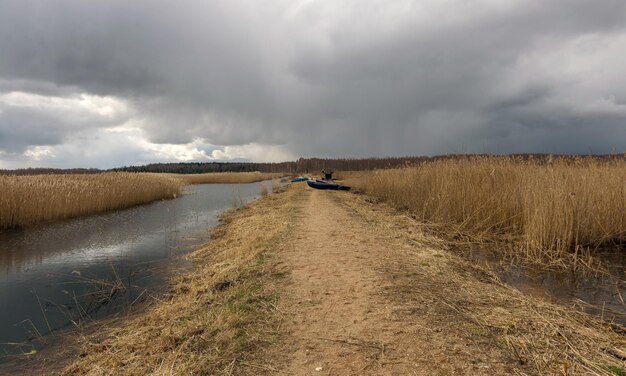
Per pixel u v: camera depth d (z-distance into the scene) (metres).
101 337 4.99
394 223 10.69
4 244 10.88
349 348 3.60
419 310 4.41
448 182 11.34
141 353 4.04
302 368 3.31
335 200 16.97
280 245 8.00
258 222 11.55
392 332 3.88
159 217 16.27
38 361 4.46
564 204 7.94
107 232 12.71
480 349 3.50
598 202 8.39
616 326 4.37
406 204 14.40
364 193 22.47
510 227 9.41
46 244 10.88
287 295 5.10
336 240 8.34
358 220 11.08
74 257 9.42
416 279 5.57
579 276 6.62
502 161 11.40
